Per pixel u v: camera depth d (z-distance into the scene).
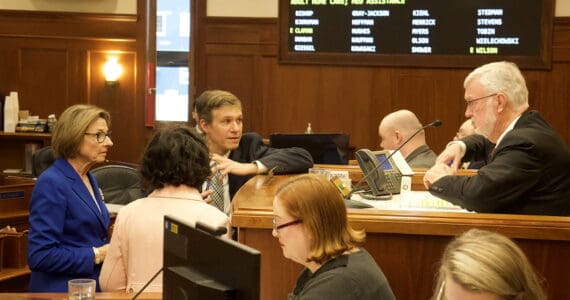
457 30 6.77
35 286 2.60
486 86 2.45
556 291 1.97
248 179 3.03
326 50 6.98
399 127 4.15
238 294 1.26
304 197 1.60
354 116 7.05
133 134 7.34
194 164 2.20
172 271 1.49
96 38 7.31
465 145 3.03
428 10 6.79
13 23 7.29
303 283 1.71
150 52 7.30
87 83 7.32
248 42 7.18
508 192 2.17
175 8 7.28
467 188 2.21
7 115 6.97
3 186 4.06
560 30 6.71
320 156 4.23
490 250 1.22
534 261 1.97
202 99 3.03
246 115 7.21
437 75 6.90
